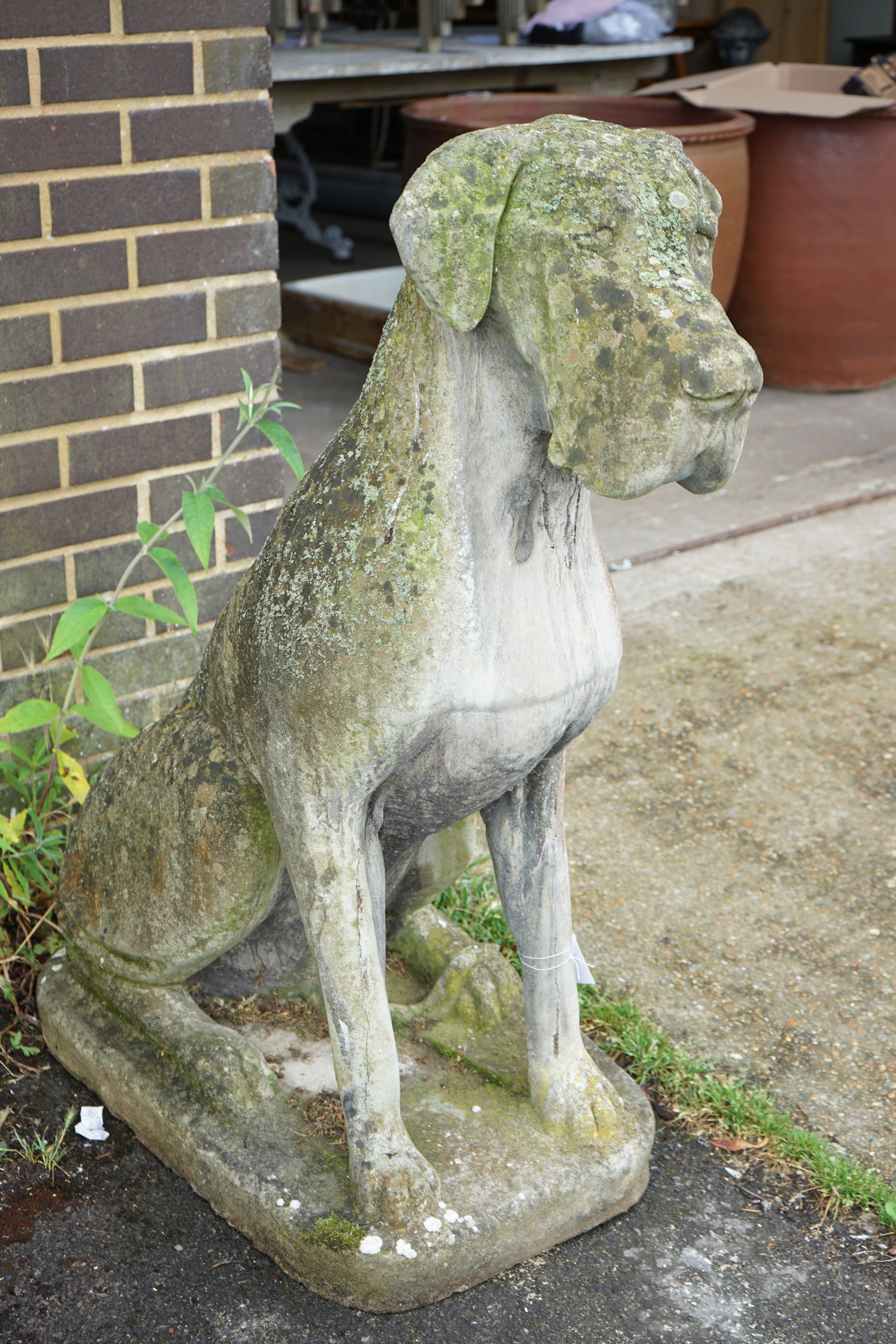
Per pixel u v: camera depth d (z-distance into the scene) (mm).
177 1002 2504
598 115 7246
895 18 11211
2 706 3059
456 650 1877
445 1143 2299
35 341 2885
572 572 2004
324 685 1921
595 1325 2158
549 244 1643
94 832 2475
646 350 1600
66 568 3078
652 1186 2461
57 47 2748
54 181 2820
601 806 3725
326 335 7770
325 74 6746
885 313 7168
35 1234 2289
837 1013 2951
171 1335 2109
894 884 3418
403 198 1663
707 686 4355
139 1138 2484
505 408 1829
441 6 7512
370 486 1899
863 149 6730
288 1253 2164
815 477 6121
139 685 3285
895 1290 2266
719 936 3201
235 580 3385
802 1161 2520
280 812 2062
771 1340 2154
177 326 3086
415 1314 2150
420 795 2072
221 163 3049
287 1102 2371
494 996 2586
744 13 10164
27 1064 2688
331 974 2055
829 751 4016
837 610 4883
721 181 6480
